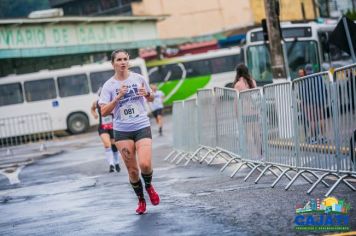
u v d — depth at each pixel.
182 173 14.80
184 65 49.03
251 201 9.80
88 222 9.41
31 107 40.56
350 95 9.20
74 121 41.31
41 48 40.69
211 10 59.59
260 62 29.45
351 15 40.16
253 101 12.53
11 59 42.72
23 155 27.59
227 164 14.29
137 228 8.50
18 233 9.18
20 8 76.50
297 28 28.72
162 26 60.97
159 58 49.69
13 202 13.00
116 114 9.49
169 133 31.11
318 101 10.05
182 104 17.88
